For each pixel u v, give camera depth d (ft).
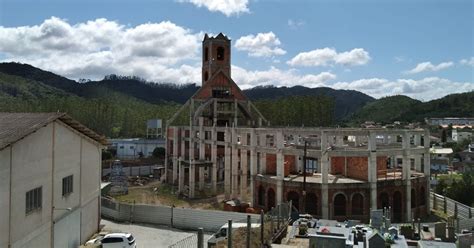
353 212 144.97
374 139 144.56
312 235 86.74
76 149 115.75
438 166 376.27
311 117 336.49
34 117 97.09
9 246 78.54
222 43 247.70
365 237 90.27
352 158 158.71
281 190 151.53
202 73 258.98
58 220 102.68
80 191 118.62
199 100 237.86
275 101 353.51
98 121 417.49
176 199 204.64
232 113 242.99
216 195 210.79
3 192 76.38
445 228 106.52
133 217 147.84
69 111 408.46
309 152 146.82
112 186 225.97
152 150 357.41
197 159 233.76
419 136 177.88
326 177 142.72
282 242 99.35
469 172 305.32
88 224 126.00
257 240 95.45
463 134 561.02
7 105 455.22
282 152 152.66
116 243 107.34
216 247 92.17
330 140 190.70
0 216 75.46
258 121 250.57
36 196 91.25
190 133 229.45
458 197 232.53
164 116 437.17
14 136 79.56
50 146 98.02
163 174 267.39
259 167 174.81
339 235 87.97
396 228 99.14
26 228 85.71
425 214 161.89
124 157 340.18
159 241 122.31
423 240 94.32
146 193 222.07
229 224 78.54
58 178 102.78
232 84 245.65
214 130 210.38
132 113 464.24
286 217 118.93
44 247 94.94
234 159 188.34
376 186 145.07
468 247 83.56
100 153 137.39
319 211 144.05
